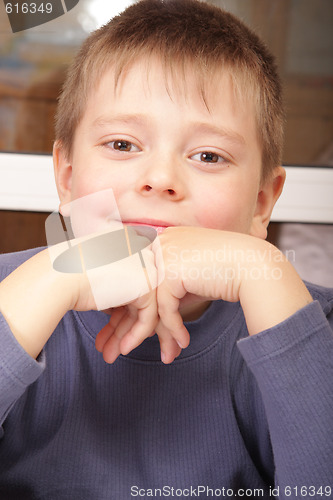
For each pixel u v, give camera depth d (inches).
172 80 28.4
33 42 59.2
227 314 31.2
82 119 30.6
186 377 30.1
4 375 22.5
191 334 30.2
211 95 28.9
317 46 61.0
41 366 23.4
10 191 60.2
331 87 61.1
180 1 34.2
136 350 29.7
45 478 26.9
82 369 29.7
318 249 62.1
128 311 27.2
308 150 61.8
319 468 23.0
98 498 27.0
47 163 59.8
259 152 31.9
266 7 60.5
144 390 29.8
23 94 59.7
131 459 28.2
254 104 31.0
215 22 32.7
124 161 28.3
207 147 28.5
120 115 28.3
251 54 32.0
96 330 30.2
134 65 28.9
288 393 23.5
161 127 28.0
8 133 60.0
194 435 29.0
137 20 31.4
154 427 29.1
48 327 23.7
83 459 27.5
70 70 34.7
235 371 31.0
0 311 23.2
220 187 28.5
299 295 25.0
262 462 30.1
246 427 30.3
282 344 23.8
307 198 61.6
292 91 61.2
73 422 28.4
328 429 23.3
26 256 35.0
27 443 28.2
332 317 31.9
